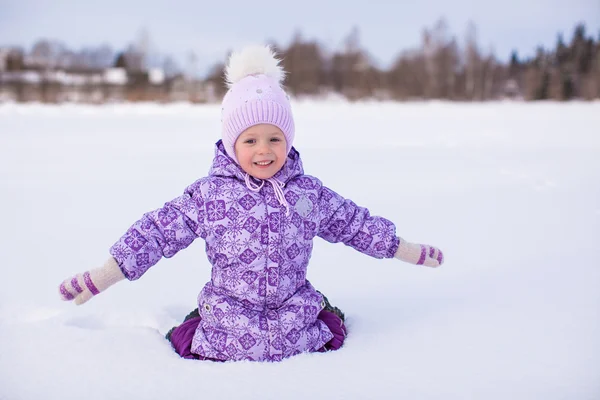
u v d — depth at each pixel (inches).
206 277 105.0
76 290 69.0
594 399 57.7
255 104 73.6
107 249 123.2
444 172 217.5
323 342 72.7
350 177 205.6
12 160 257.6
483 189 180.5
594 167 222.4
